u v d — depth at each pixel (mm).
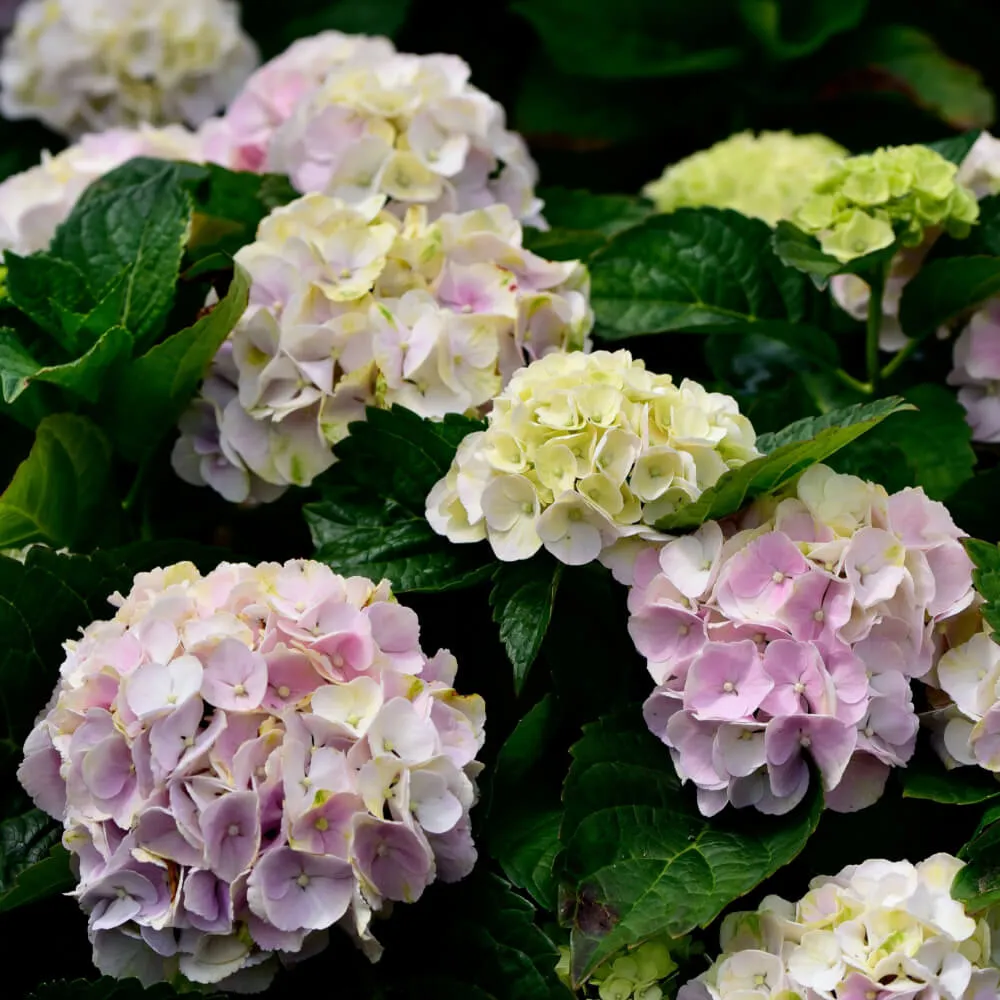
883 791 1573
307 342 1664
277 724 1543
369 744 1535
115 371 1687
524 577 1599
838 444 1570
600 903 1534
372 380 1668
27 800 1632
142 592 1592
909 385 1792
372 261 1676
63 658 1639
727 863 1547
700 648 1559
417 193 1733
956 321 1775
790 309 1794
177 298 1748
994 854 1540
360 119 1749
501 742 1644
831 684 1540
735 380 1825
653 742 1587
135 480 1751
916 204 1710
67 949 1623
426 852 1531
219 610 1562
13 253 1722
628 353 1615
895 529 1579
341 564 1635
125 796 1542
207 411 1715
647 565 1581
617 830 1559
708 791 1562
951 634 1585
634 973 1565
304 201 1699
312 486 1678
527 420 1585
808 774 1559
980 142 1842
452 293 1691
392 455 1649
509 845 1587
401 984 1572
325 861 1525
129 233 1746
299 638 1549
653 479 1580
